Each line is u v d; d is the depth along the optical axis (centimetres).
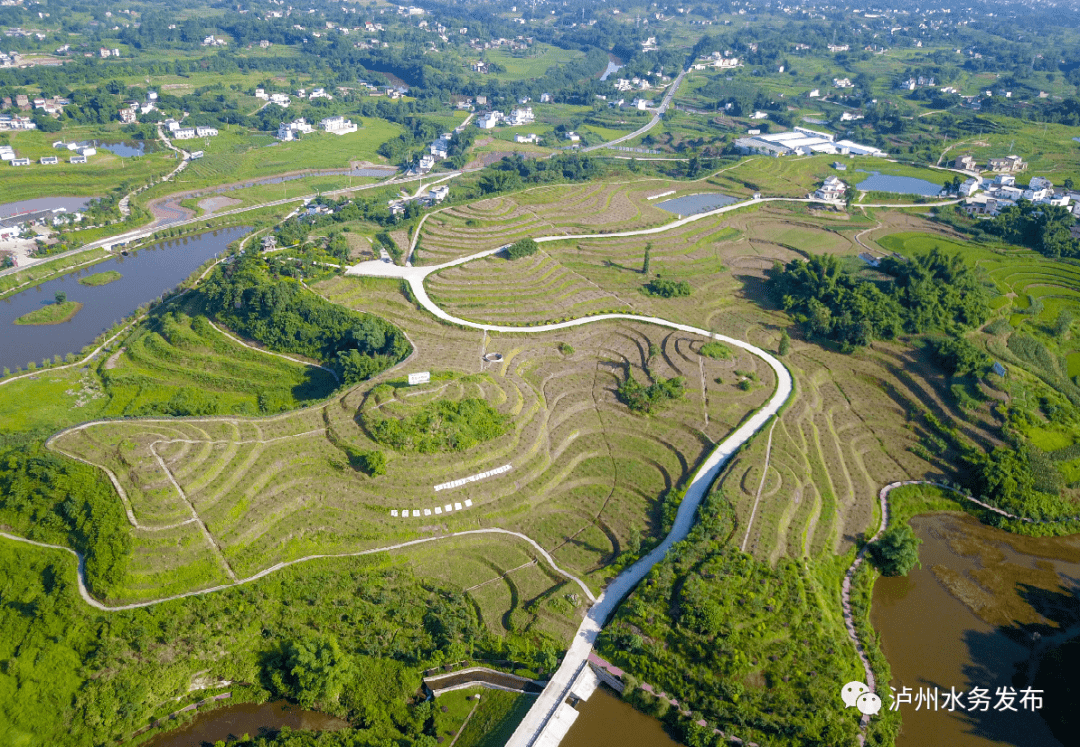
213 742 8056
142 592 8919
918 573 10662
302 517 10200
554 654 8638
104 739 7888
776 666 8462
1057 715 8562
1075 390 14150
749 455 11888
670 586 9412
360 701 8350
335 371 14438
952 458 12606
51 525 9644
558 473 11812
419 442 11300
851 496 11719
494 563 10131
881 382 14512
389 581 9694
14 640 8525
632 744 8031
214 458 10756
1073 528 11538
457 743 8019
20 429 12862
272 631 8906
